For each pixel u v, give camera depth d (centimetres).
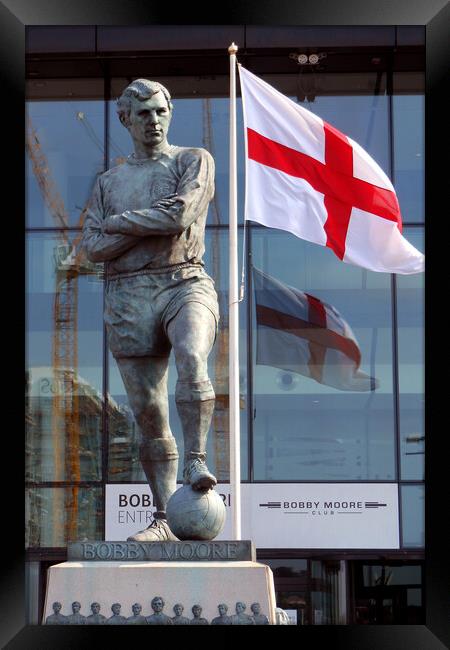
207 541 1085
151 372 1209
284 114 1927
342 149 1925
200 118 3025
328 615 2992
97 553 1084
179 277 1195
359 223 1942
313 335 3041
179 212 1181
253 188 1914
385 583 3009
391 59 3011
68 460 3036
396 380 3033
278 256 3048
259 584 1065
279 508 3016
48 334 3044
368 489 3016
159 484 1215
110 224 1189
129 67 3030
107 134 3034
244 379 3044
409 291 3044
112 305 1209
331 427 3036
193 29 2992
